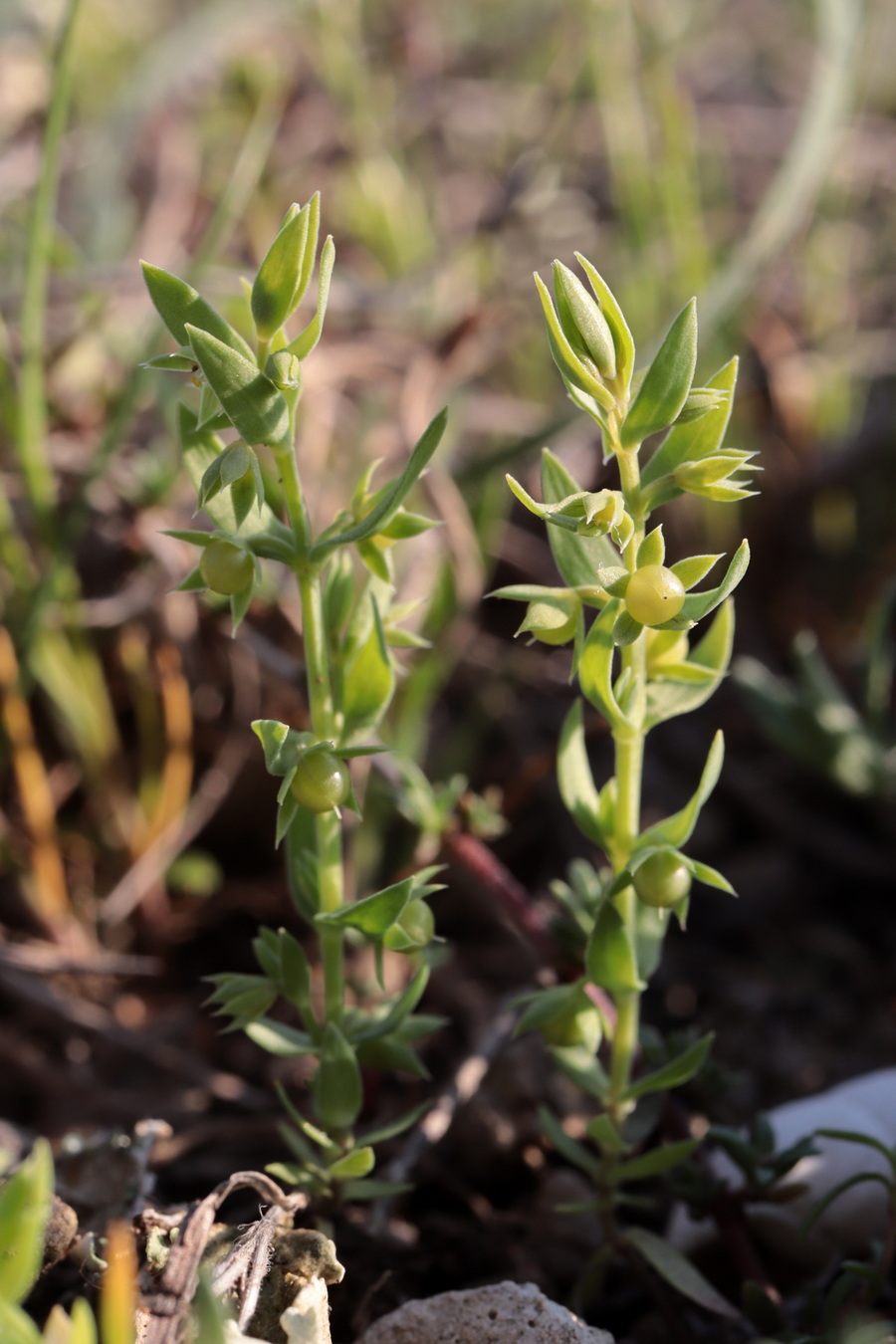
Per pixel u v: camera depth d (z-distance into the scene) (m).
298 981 0.10
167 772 0.15
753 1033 0.14
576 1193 0.12
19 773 0.14
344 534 0.09
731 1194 0.11
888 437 0.19
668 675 0.10
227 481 0.09
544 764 0.15
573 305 0.09
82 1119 0.13
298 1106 0.13
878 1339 0.10
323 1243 0.10
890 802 0.16
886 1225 0.11
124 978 0.14
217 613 0.15
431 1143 0.11
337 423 0.18
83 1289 0.10
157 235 0.20
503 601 0.18
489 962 0.15
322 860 0.10
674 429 0.09
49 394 0.16
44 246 0.13
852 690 0.19
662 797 0.17
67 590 0.14
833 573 0.20
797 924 0.16
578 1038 0.10
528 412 0.20
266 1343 0.09
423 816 0.12
